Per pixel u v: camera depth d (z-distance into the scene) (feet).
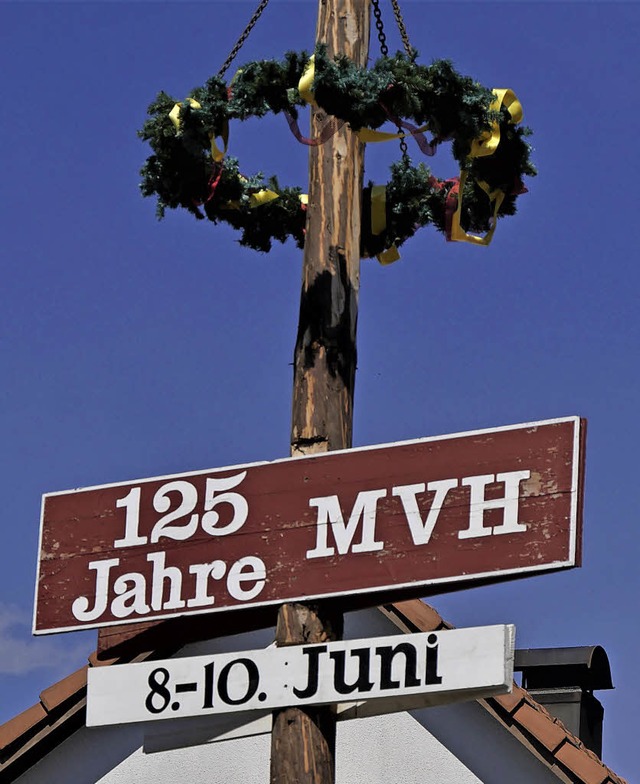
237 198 56.18
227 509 50.29
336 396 50.60
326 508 48.91
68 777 70.08
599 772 65.57
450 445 47.83
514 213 55.52
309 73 49.88
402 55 49.44
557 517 45.85
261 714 48.62
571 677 79.61
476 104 49.57
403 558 47.47
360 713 47.73
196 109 52.70
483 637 45.98
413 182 55.36
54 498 52.85
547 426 46.80
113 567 51.31
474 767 67.56
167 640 52.90
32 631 51.72
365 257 56.34
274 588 48.85
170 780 69.46
